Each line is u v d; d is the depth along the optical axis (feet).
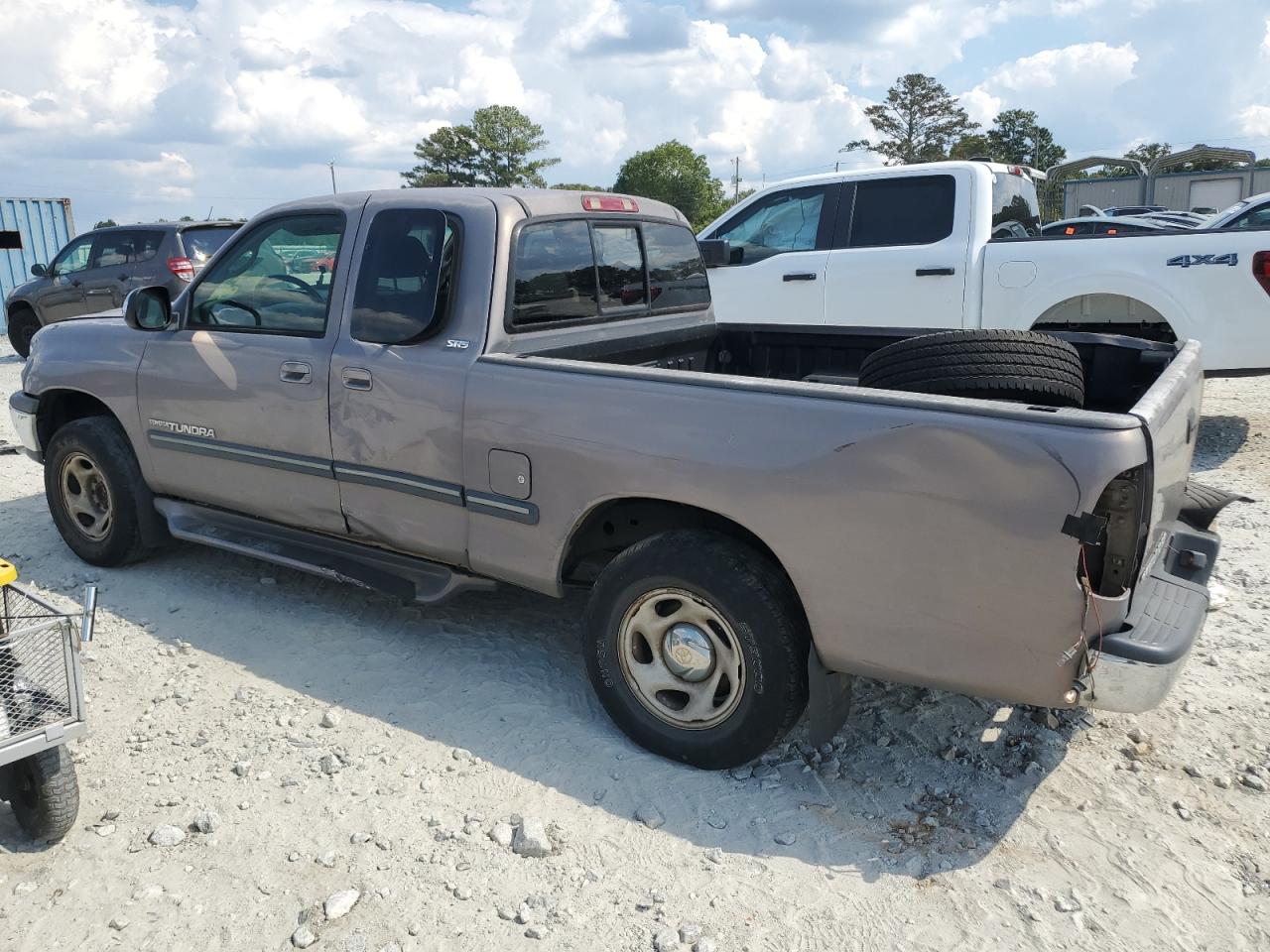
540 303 12.73
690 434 10.21
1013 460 8.52
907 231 24.84
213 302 14.69
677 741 10.89
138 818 10.16
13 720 8.91
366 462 12.96
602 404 10.82
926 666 9.39
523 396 11.36
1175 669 8.61
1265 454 23.27
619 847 9.68
